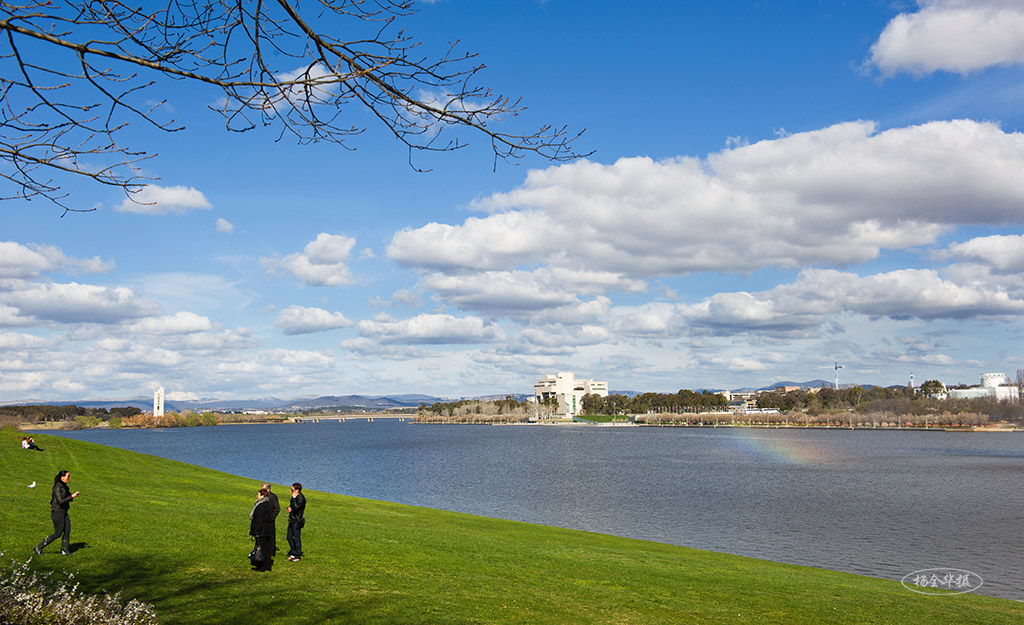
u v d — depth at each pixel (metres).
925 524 49.97
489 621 16.33
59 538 21.88
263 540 19.55
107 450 60.53
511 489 74.50
